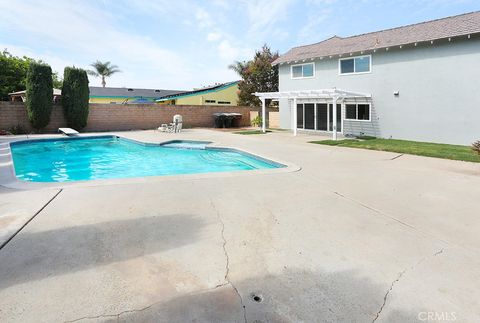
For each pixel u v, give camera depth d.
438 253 3.24
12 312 2.22
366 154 10.57
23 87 31.88
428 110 15.34
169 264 2.95
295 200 5.12
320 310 2.30
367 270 2.89
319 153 10.81
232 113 25.42
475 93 13.83
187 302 2.37
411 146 12.92
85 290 2.50
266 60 35.09
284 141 14.89
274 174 7.20
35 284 2.58
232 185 6.10
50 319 2.15
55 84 41.41
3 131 17.44
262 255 3.17
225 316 2.21
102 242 3.42
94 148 15.25
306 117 20.94
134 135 17.83
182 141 15.42
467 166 8.39
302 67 20.89
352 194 5.54
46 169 10.69
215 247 3.34
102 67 48.03
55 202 4.84
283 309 2.31
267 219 4.22
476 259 3.11
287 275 2.79
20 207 4.57
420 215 4.44
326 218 4.29
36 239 3.47
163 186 5.97
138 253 3.17
